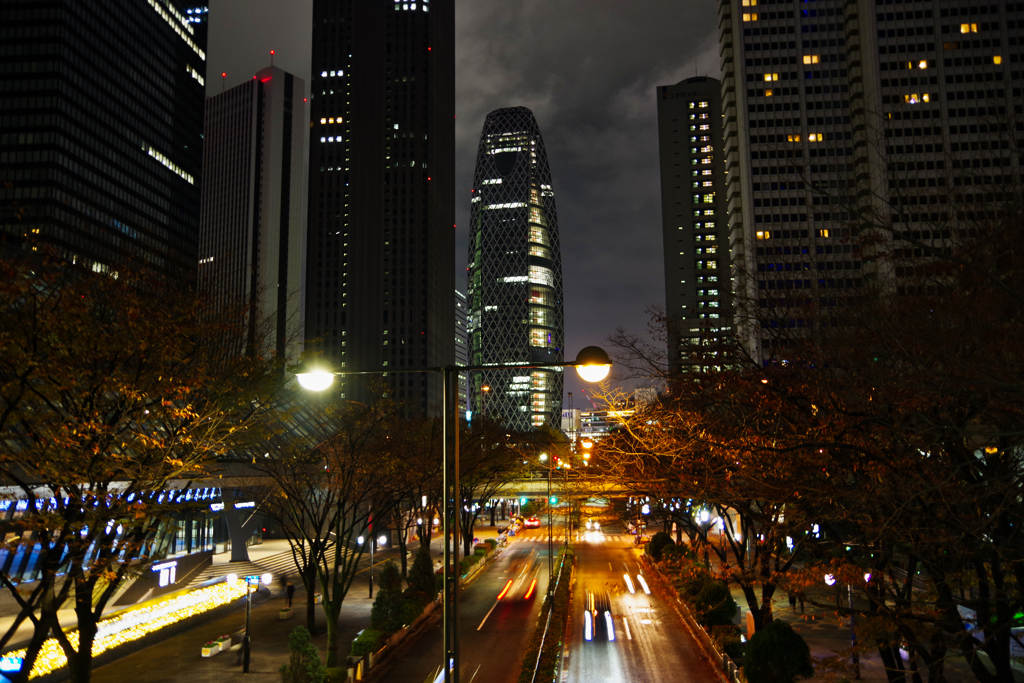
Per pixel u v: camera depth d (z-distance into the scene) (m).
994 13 89.94
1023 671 27.78
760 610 27.20
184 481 45.50
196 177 163.75
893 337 11.22
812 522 14.20
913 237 10.44
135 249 23.92
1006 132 11.43
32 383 15.78
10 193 121.56
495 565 70.44
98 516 15.57
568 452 36.75
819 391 13.51
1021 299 8.77
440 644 37.25
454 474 17.02
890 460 12.69
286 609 43.50
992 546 11.14
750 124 110.50
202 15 168.88
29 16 126.19
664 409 18.88
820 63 110.94
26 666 15.80
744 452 15.09
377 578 58.22
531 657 30.36
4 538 31.22
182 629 39.97
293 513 34.56
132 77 143.38
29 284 15.76
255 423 20.16
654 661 33.47
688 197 190.00
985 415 11.30
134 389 16.00
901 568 14.33
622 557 76.56
